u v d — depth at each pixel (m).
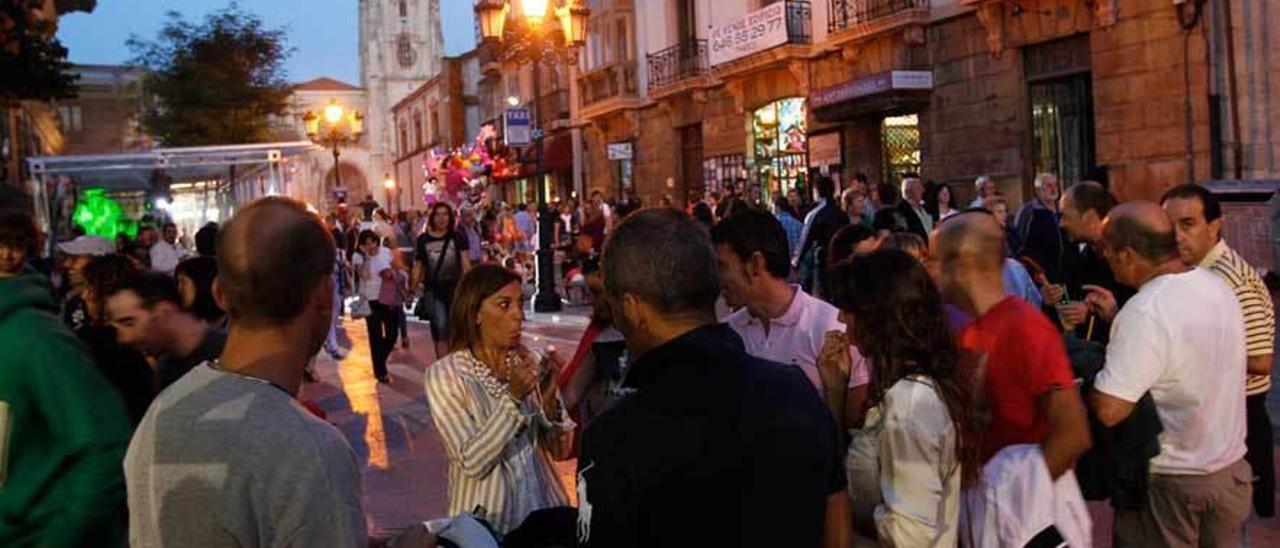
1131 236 3.34
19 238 2.64
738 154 24.14
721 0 24.20
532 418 3.72
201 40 36.94
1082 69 15.72
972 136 17.55
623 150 26.98
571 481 6.63
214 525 1.73
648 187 28.27
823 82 20.95
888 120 19.70
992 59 17.02
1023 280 5.83
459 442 3.54
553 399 3.87
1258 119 13.50
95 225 25.22
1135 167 14.86
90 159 21.56
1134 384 3.17
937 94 18.20
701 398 1.92
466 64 54.78
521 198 39.16
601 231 18.98
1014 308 3.03
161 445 1.80
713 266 2.06
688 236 2.05
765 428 1.91
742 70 22.58
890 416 2.69
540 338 14.06
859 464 2.81
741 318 3.89
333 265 2.04
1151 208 3.36
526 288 22.44
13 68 13.28
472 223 15.54
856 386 3.28
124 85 42.06
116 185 25.80
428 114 64.38
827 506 2.25
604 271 2.10
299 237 1.93
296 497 1.74
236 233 1.91
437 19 91.56
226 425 1.77
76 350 2.55
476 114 54.72
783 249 3.75
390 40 89.88
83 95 40.97
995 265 3.11
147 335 3.49
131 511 1.85
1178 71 14.20
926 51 18.36
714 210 18.02
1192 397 3.23
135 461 1.84
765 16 21.50
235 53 37.28
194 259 3.65
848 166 20.59
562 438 3.85
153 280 3.49
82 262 6.21
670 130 26.94
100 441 2.45
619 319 2.13
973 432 2.73
